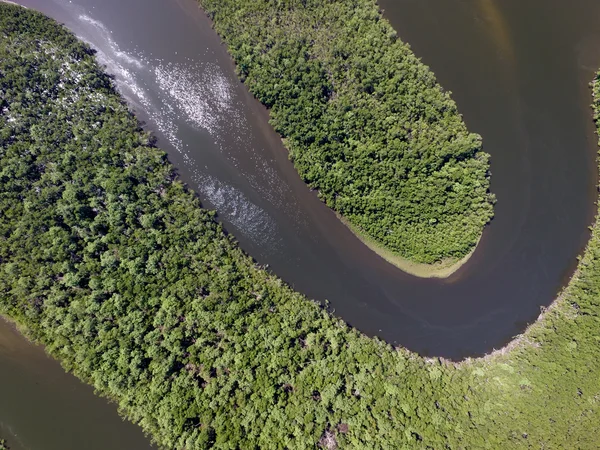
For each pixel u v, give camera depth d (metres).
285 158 60.91
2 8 59.41
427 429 50.16
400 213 58.34
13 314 50.97
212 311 52.09
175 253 54.56
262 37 60.03
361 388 51.84
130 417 49.81
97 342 50.44
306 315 55.19
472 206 59.06
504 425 51.75
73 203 53.75
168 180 58.75
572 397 53.16
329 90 58.78
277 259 59.22
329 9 60.84
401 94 58.56
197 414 48.34
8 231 52.25
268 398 49.00
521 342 59.16
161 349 50.34
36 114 56.88
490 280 61.25
